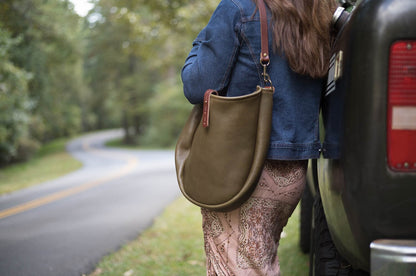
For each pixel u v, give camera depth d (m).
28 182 15.41
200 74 1.58
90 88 51.50
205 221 1.71
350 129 1.34
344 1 2.13
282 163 1.62
